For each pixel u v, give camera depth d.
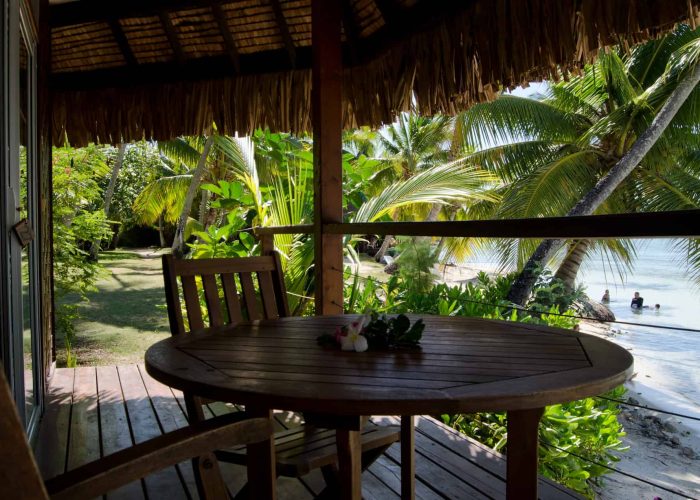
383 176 15.59
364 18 3.41
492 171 10.84
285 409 1.00
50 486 0.74
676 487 6.04
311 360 1.28
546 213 9.81
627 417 8.48
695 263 11.23
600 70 9.76
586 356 1.29
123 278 14.62
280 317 2.00
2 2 2.04
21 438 0.46
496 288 6.28
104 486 0.77
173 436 0.88
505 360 1.26
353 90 3.61
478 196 4.72
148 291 12.75
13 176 2.23
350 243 4.89
